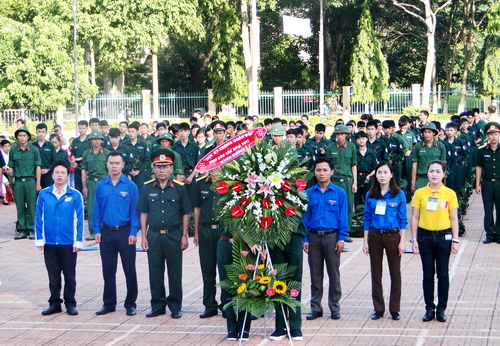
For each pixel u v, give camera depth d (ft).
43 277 32.96
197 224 25.49
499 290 27.99
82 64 100.89
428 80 119.96
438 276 24.02
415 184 38.24
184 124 42.70
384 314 25.09
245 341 22.45
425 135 37.63
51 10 107.86
